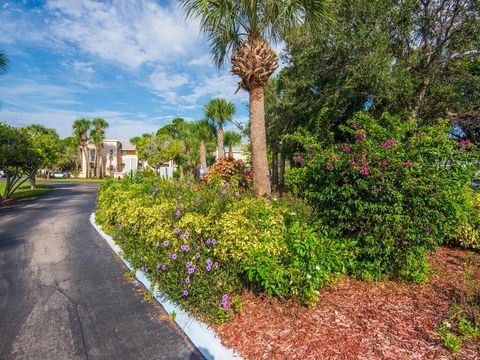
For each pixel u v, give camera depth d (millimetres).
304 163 4262
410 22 7668
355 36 7641
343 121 10430
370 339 2422
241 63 5309
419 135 4016
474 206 4863
